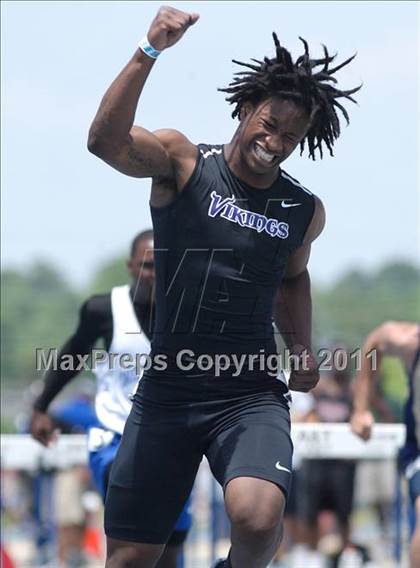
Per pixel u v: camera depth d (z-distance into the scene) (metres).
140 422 11.50
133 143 10.47
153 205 11.30
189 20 10.16
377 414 24.16
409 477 14.41
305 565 21.83
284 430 11.12
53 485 20.73
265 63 11.12
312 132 11.48
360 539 24.02
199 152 11.09
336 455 18.25
